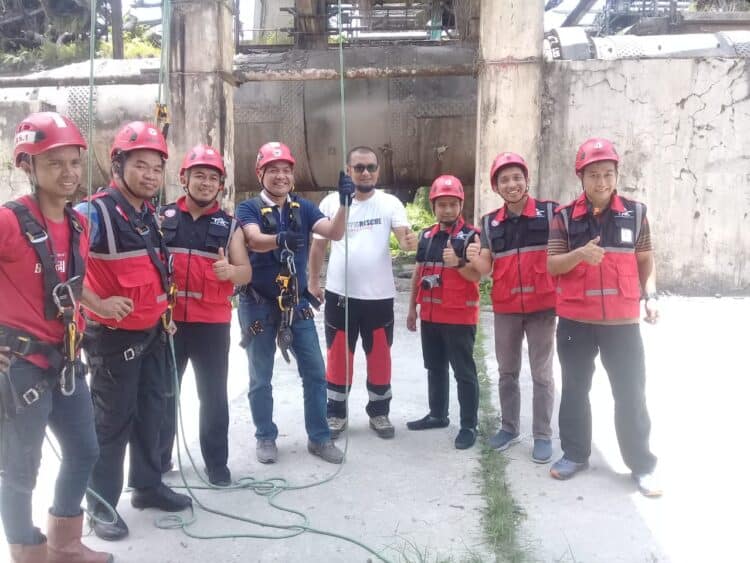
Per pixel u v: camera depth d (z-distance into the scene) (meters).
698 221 9.83
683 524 3.52
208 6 9.72
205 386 3.98
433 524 3.58
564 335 4.01
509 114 9.49
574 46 9.96
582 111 9.80
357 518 3.66
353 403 5.60
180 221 3.85
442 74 10.07
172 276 3.57
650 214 9.88
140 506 3.77
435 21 14.42
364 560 3.24
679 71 9.63
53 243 2.73
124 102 11.13
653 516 3.61
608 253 3.83
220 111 9.95
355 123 11.51
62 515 3.05
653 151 9.78
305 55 11.76
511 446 4.61
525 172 4.27
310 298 4.45
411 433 4.92
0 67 19.64
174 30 9.80
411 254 14.14
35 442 2.75
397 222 4.75
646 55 9.80
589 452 4.15
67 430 2.91
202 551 3.34
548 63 9.76
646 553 3.25
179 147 9.94
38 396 2.70
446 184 4.51
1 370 2.63
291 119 11.59
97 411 3.38
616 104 9.76
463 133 11.48
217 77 9.84
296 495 3.94
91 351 3.34
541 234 4.27
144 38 22.55
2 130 11.12
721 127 9.65
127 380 3.36
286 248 4.09
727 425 4.91
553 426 5.04
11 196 11.19
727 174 9.72
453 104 11.38
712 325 8.12
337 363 4.84
